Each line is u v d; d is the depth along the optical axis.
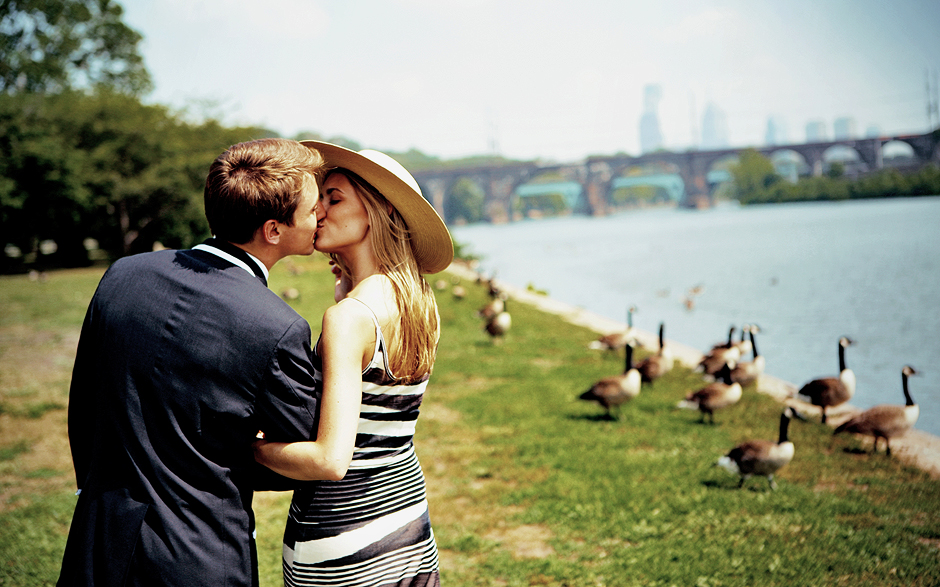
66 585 1.55
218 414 1.53
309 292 22.44
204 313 1.55
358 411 1.67
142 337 1.54
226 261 1.66
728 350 10.19
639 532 4.70
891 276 27.72
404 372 1.79
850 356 13.90
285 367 1.57
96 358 1.58
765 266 35.19
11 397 8.97
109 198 37.50
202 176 40.72
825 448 6.89
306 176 1.71
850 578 4.00
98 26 49.03
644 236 72.25
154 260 1.65
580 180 150.75
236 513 1.58
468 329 15.51
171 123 43.91
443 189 145.25
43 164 34.34
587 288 30.75
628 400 7.90
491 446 6.91
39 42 45.72
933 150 104.19
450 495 5.52
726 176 138.88
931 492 5.57
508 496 5.37
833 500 5.30
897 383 11.39
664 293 26.36
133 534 1.49
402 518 1.80
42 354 12.41
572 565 4.18
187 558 1.49
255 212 1.64
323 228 1.84
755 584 3.92
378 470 1.77
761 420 7.98
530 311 19.00
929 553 4.32
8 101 36.25
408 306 1.82
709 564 4.16
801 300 22.95
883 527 4.80
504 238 91.50
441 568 4.24
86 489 1.59
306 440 1.60
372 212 1.85
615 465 6.17
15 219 35.06
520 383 9.91
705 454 6.59
